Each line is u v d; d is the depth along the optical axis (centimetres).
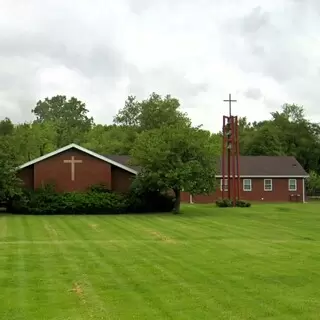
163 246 1955
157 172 3444
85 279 1328
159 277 1354
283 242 2081
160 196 3684
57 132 7231
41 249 1859
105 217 3228
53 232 2420
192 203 4906
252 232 2453
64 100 10556
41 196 3459
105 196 3534
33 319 982
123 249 1867
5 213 3447
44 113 10406
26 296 1152
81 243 2036
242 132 7975
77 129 8175
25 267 1493
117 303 1094
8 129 6500
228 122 4403
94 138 7394
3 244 1998
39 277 1351
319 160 7000
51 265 1528
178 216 3312
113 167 3956
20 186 3722
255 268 1484
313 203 4909
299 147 6938
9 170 3353
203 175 3509
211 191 3575
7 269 1462
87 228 2602
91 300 1117
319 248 1900
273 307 1063
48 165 3794
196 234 2366
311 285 1265
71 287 1238
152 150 3472
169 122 6950
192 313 1019
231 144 4394
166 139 3559
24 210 3428
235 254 1748
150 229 2570
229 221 2986
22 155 5706
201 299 1125
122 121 7694
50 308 1055
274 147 6844
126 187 3962
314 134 7025
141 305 1078
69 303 1095
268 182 5353
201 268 1481
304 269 1471
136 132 7006
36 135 6038
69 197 3475
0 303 1092
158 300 1117
